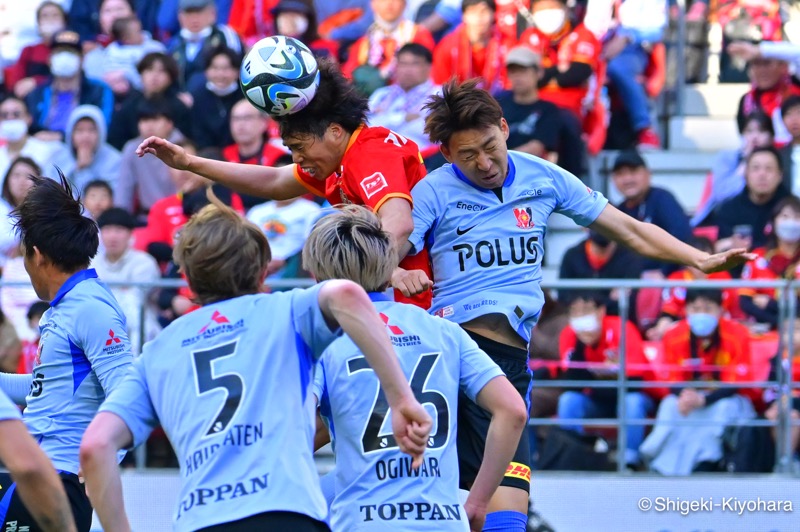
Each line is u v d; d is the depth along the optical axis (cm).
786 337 2170
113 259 2436
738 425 2164
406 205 1255
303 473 938
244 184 1442
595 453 2203
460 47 2831
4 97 3198
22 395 1395
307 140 1298
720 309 2194
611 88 2914
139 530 2145
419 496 1084
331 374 1127
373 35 2895
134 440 966
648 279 2328
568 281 2227
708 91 3134
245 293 996
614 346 2203
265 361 952
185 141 2672
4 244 2625
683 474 2158
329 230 1116
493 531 1284
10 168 2711
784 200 2430
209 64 2784
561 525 2120
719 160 2683
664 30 2981
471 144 1291
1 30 3406
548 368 2223
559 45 2802
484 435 1322
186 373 958
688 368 2189
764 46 2786
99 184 2681
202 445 936
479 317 1335
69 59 2989
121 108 2895
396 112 2722
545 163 1381
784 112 2669
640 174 2533
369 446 1103
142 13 3306
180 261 994
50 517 991
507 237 1346
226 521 909
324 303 944
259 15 3116
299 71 1261
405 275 1168
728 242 2500
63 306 1289
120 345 1283
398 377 921
